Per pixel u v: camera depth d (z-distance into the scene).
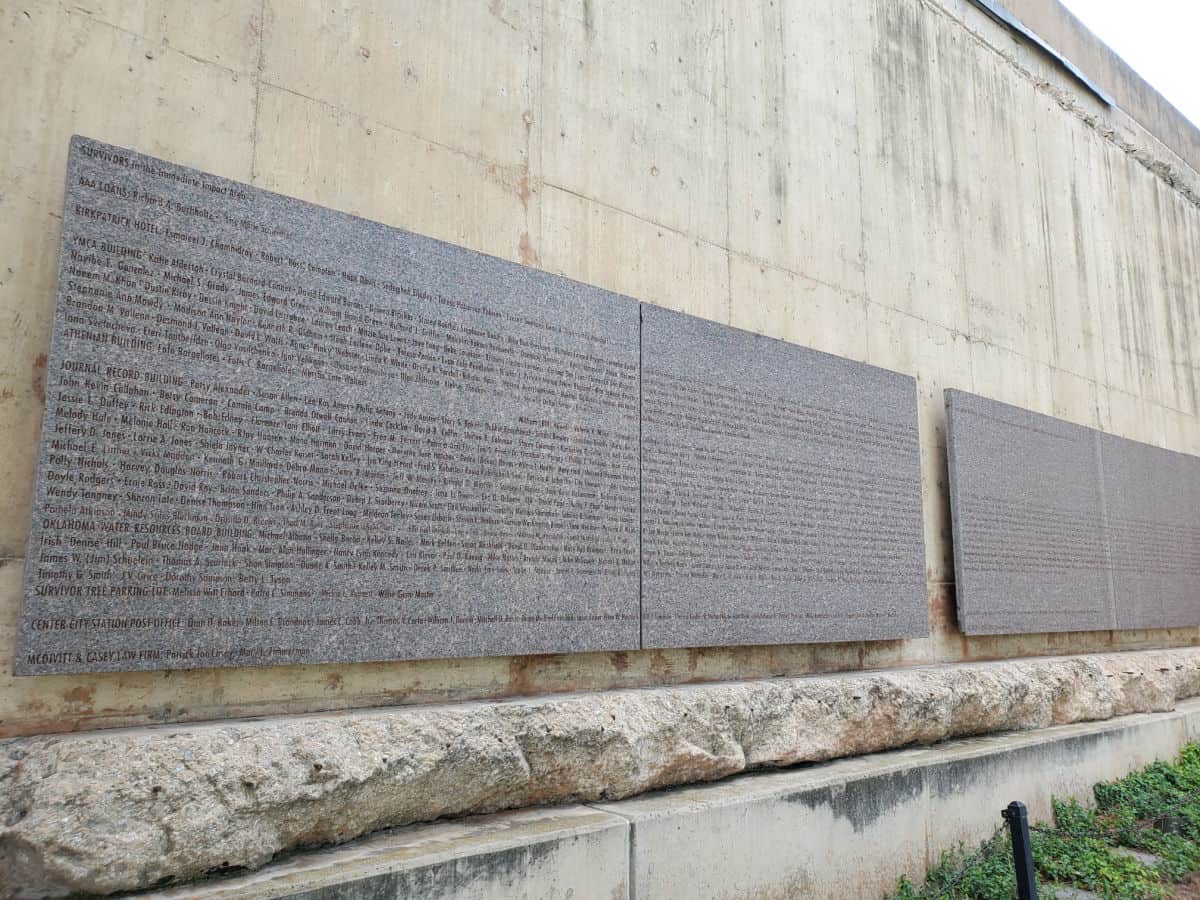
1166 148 11.53
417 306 3.90
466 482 3.94
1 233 3.12
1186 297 11.30
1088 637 8.29
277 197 3.56
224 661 3.17
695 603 4.80
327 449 3.54
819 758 5.06
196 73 3.65
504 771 3.73
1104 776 6.80
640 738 4.21
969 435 7.05
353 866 3.02
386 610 3.61
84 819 2.69
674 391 4.93
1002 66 8.87
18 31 3.25
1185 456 10.06
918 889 5.00
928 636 6.26
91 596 2.94
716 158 5.74
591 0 5.21
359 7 4.20
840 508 5.76
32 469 3.07
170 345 3.20
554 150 4.86
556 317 4.43
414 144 4.28
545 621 4.12
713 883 4.04
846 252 6.56
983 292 7.87
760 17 6.27
